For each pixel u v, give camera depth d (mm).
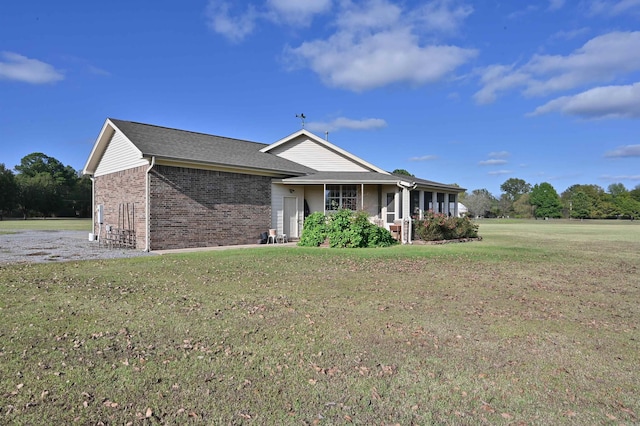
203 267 9781
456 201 26734
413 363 3811
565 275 9195
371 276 8719
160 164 13828
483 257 12211
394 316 5465
